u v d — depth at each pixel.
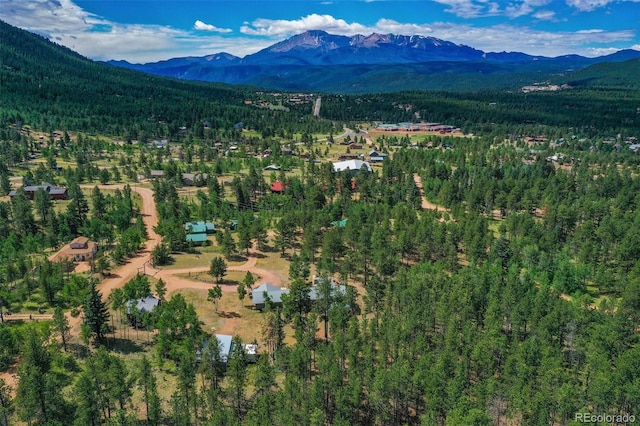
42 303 126.62
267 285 130.50
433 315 110.06
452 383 82.88
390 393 85.25
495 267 142.38
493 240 161.50
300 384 90.31
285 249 171.75
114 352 104.06
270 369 92.50
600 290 143.50
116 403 87.94
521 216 185.75
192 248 168.75
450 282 124.00
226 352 102.12
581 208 197.50
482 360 92.06
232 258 162.25
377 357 100.25
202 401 85.06
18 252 157.25
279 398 82.44
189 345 97.88
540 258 149.25
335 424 78.38
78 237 172.38
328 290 119.38
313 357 105.06
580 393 82.00
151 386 84.69
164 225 178.75
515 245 158.88
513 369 89.19
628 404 81.44
